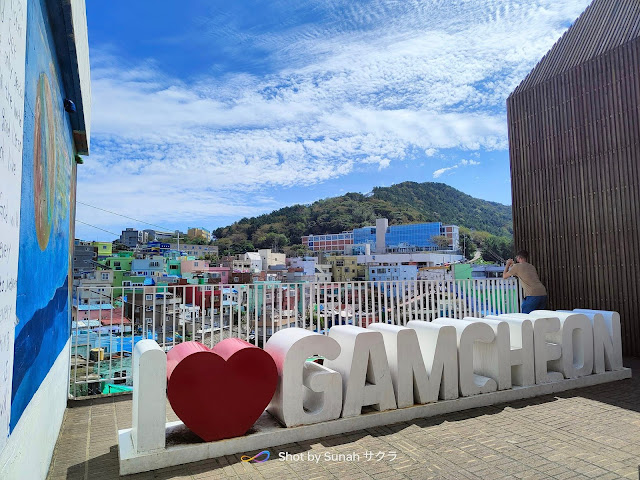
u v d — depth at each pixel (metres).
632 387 5.11
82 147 5.39
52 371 3.18
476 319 4.96
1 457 1.60
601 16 7.75
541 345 4.94
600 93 7.50
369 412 3.96
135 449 3.09
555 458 3.15
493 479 2.83
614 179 7.21
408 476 2.89
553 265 8.13
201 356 3.28
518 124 8.95
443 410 4.21
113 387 5.23
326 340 3.79
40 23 2.49
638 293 6.80
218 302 6.38
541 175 8.43
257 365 3.48
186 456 3.16
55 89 3.19
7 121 1.59
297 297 6.08
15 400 1.89
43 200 2.62
